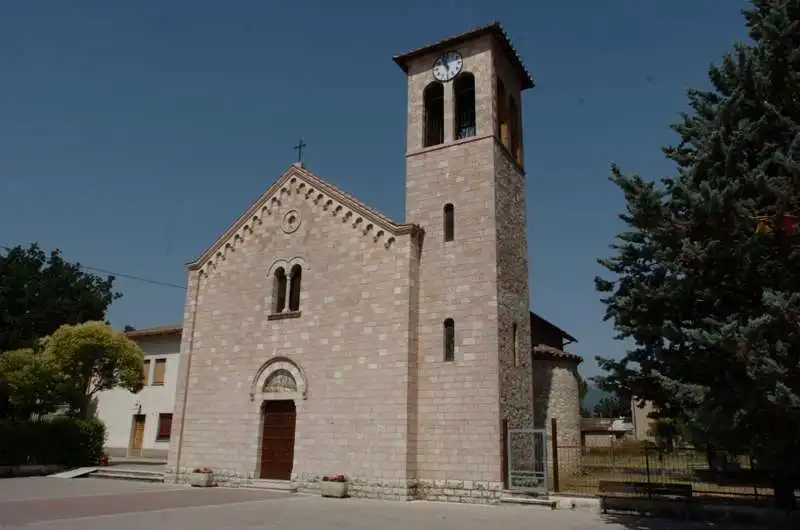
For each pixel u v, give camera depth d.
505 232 26.25
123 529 15.71
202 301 30.38
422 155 27.72
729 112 16.73
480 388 23.30
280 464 26.22
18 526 15.98
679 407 17.91
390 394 24.03
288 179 29.41
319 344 26.31
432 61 29.28
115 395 46.72
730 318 15.73
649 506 20.19
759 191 15.38
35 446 33.47
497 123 27.42
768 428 15.05
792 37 16.75
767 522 18.39
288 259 28.36
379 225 26.19
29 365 34.28
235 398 27.98
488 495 22.12
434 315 24.94
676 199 17.11
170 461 28.66
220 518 17.89
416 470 23.50
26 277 48.62
